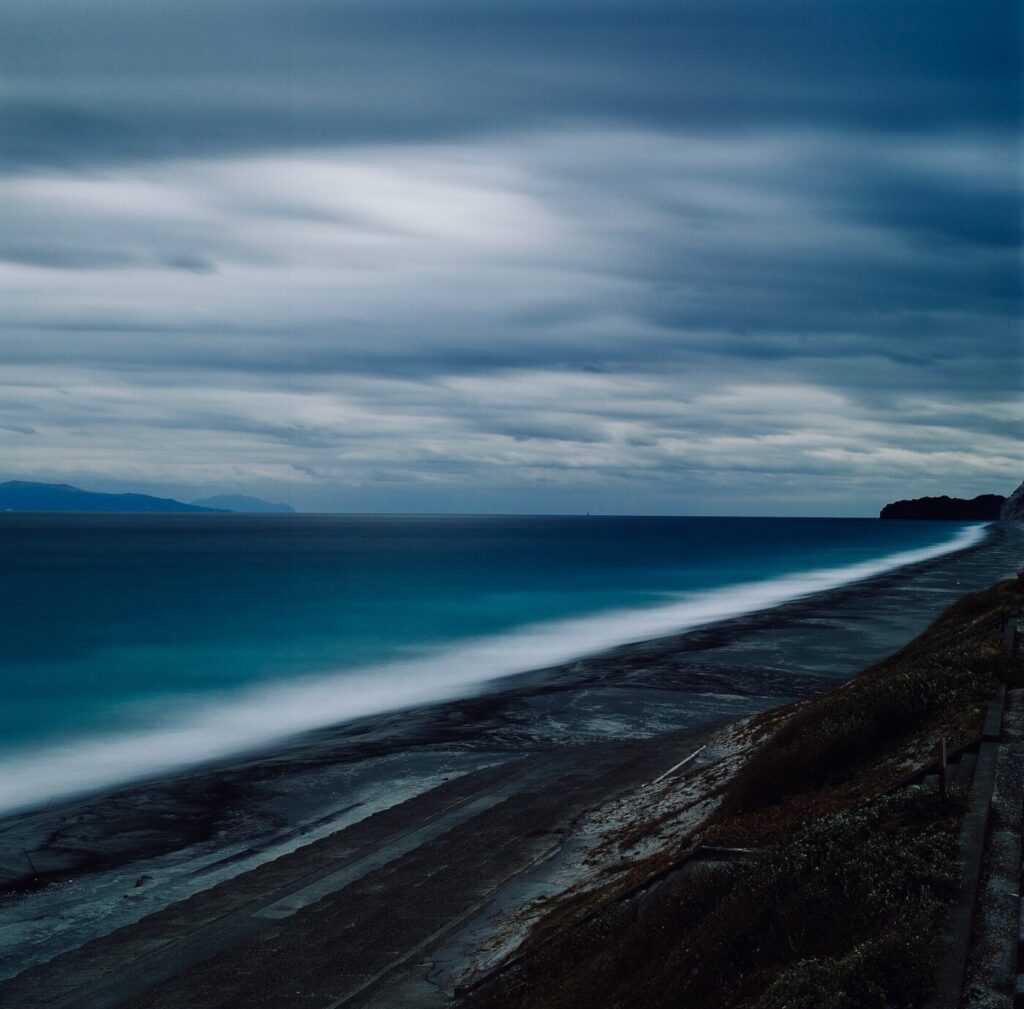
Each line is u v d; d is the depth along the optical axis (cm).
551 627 6350
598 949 1138
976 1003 698
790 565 13475
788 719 2369
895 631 5447
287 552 16662
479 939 1346
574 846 1742
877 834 1042
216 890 1734
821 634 5309
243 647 5466
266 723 3541
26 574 11094
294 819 2214
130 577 10625
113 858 1972
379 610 7381
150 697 4053
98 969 1413
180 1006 1245
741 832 1393
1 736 3353
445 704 3581
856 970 741
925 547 19900
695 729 2814
